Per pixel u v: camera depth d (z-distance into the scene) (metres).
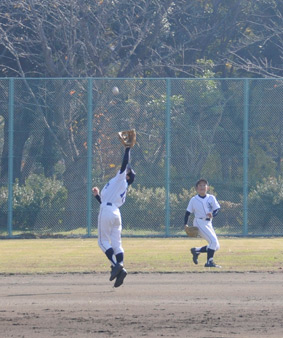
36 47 99.50
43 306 29.20
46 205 70.94
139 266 43.53
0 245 60.34
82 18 90.31
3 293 32.91
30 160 71.50
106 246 32.25
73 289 34.16
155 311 27.98
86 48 91.19
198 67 98.19
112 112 72.06
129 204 70.88
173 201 71.06
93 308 28.70
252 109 72.25
